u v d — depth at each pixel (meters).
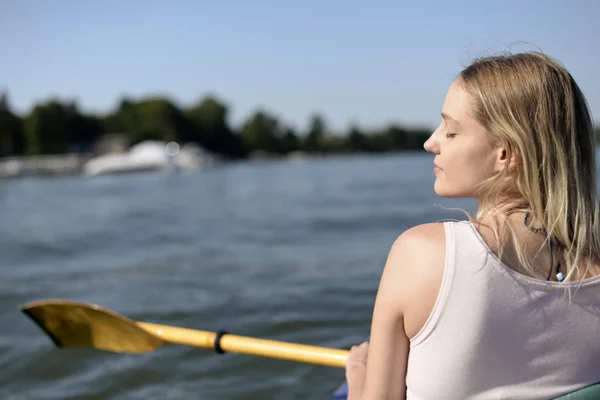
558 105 1.09
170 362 3.36
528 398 1.05
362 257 6.25
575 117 1.11
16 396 3.03
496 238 1.04
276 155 88.75
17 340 3.81
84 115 70.69
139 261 6.68
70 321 2.76
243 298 4.67
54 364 3.40
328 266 5.83
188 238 8.59
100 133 70.75
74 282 5.61
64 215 13.32
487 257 1.02
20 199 19.94
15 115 63.91
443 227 1.06
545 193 1.09
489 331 1.02
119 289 5.23
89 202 17.69
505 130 1.10
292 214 11.13
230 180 30.50
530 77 1.10
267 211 12.24
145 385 3.10
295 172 38.09
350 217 10.02
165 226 10.37
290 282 5.18
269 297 4.66
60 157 62.22
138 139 71.25
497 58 1.17
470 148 1.14
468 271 1.02
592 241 1.10
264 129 87.62
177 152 50.34
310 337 3.69
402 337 1.12
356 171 34.19
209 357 3.41
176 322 4.13
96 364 3.38
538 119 1.09
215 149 82.19
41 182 34.84
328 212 11.13
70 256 7.24
